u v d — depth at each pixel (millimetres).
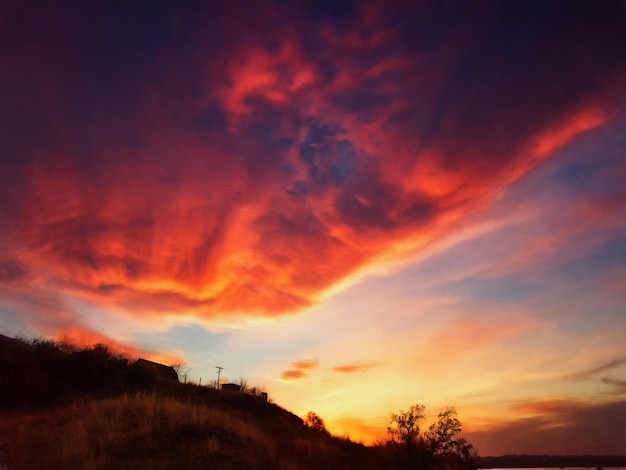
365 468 22922
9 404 24047
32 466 12016
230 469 14625
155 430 16062
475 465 27062
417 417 27781
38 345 32594
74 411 17859
